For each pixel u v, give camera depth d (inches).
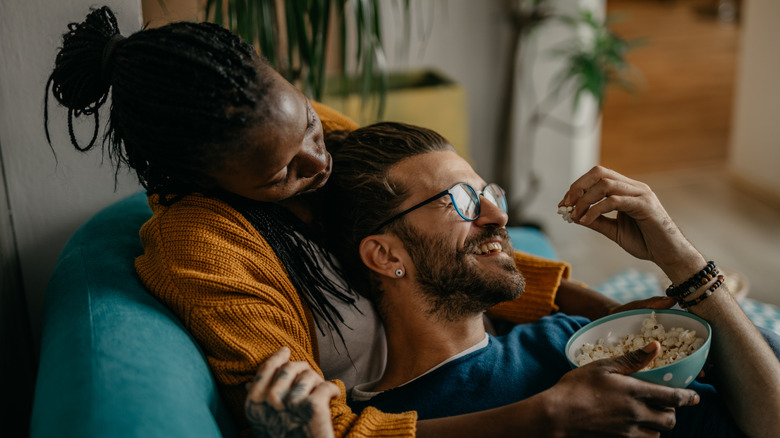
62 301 40.4
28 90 52.0
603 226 44.3
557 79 120.0
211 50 36.2
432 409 42.4
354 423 36.5
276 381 34.5
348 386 46.8
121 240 46.7
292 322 40.9
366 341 46.9
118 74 37.6
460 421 37.3
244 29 68.4
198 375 36.9
